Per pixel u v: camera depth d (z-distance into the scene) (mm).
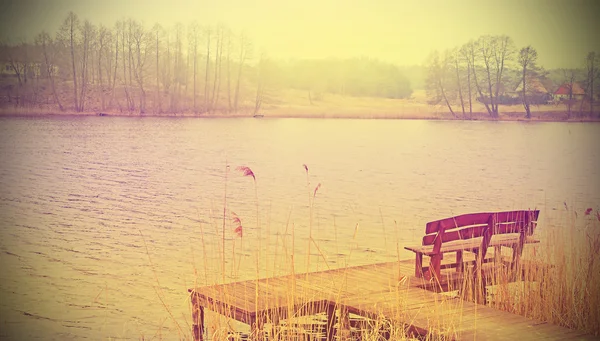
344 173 16844
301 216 11625
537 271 6051
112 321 6094
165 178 15586
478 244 6156
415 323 4754
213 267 7883
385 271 6223
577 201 13273
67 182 14828
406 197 13648
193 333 5355
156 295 6922
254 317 4797
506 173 17281
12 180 14891
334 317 5211
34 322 6070
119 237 9805
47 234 9992
